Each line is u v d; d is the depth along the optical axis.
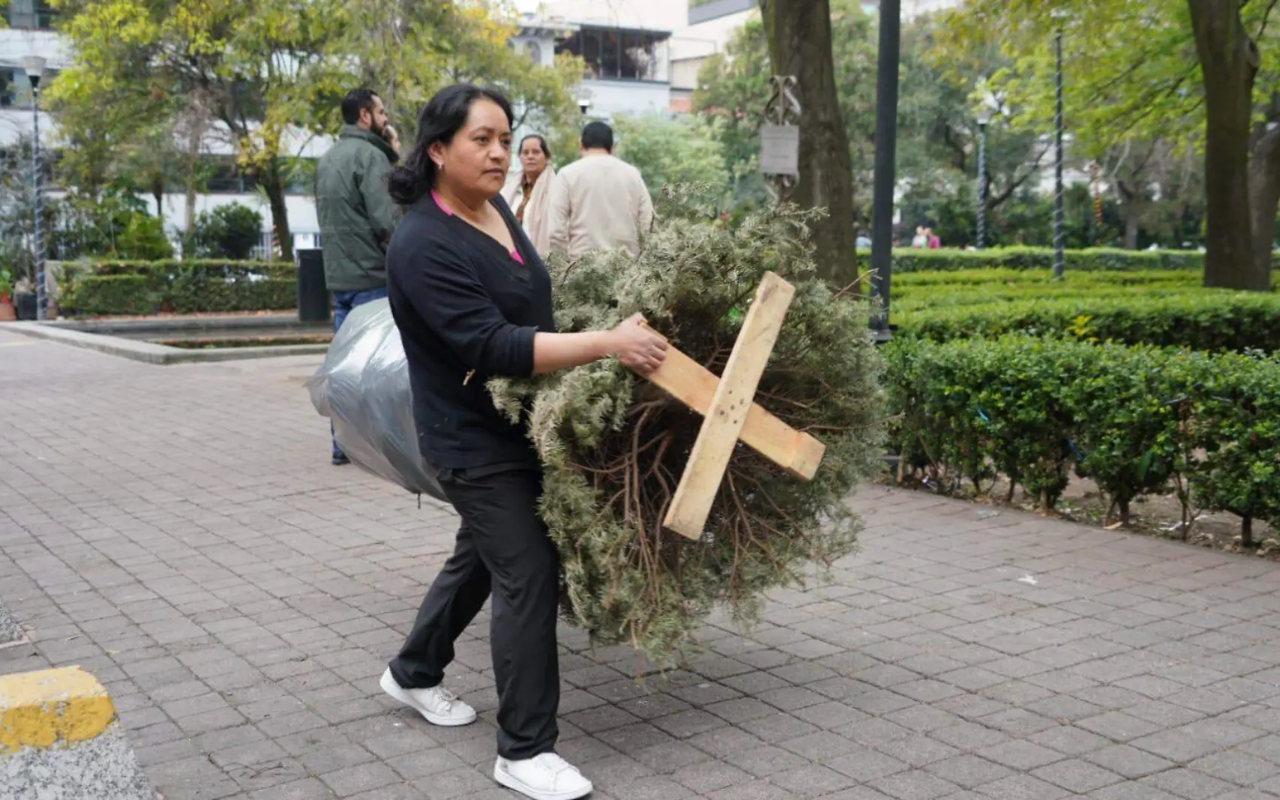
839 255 9.84
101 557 6.33
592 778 3.75
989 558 6.14
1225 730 4.04
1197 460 6.28
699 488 3.51
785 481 4.04
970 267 33.91
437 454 3.61
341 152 8.04
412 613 5.38
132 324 24.23
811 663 4.73
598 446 3.65
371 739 4.05
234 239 37.75
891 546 6.38
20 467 8.79
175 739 4.05
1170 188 45.38
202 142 31.80
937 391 7.38
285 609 5.45
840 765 3.82
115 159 31.48
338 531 6.84
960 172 44.81
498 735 3.69
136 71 27.30
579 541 3.49
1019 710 4.23
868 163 40.78
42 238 28.00
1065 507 7.20
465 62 23.41
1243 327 10.91
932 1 40.00
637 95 56.16
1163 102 19.56
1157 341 10.77
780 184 8.97
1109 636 4.98
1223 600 5.42
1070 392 6.68
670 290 3.66
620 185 7.22
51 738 2.67
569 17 55.34
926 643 4.93
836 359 4.02
